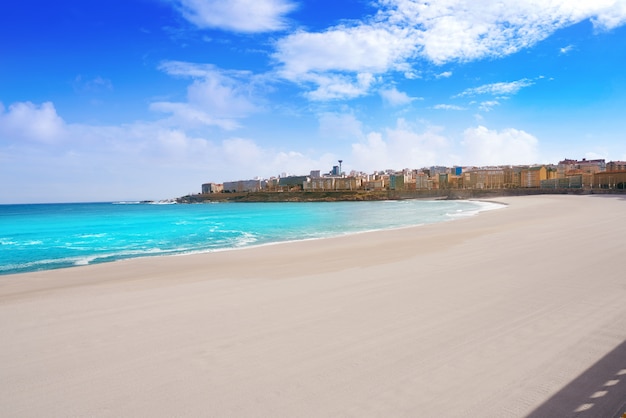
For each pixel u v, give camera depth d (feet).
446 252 39.34
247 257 44.06
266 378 12.55
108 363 14.15
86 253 58.54
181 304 22.38
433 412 10.18
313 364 13.50
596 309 18.15
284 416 10.27
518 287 23.04
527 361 13.01
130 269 37.88
